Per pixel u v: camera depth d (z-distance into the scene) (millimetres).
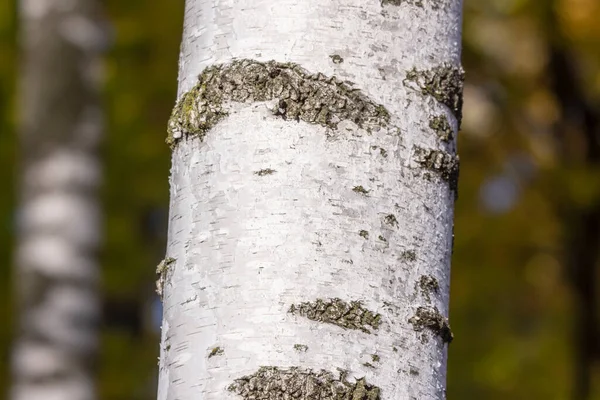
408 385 1707
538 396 9438
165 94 10562
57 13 8250
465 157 9625
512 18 9375
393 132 1778
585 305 9273
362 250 1713
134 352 11156
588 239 9227
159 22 10312
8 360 10828
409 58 1823
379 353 1692
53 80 8172
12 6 10734
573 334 9312
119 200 11141
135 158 10820
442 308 1793
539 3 9172
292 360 1654
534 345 9602
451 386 9789
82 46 8297
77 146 8203
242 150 1749
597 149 9273
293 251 1690
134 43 10367
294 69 1760
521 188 9461
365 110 1767
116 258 11227
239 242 1713
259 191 1723
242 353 1671
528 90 9391
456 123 1885
